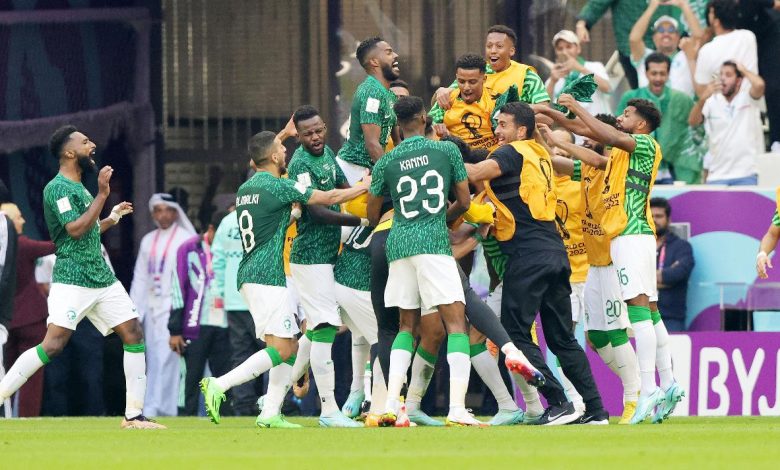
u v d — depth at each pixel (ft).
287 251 136.67
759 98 163.32
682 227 150.61
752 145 163.22
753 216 150.00
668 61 166.50
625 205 114.83
